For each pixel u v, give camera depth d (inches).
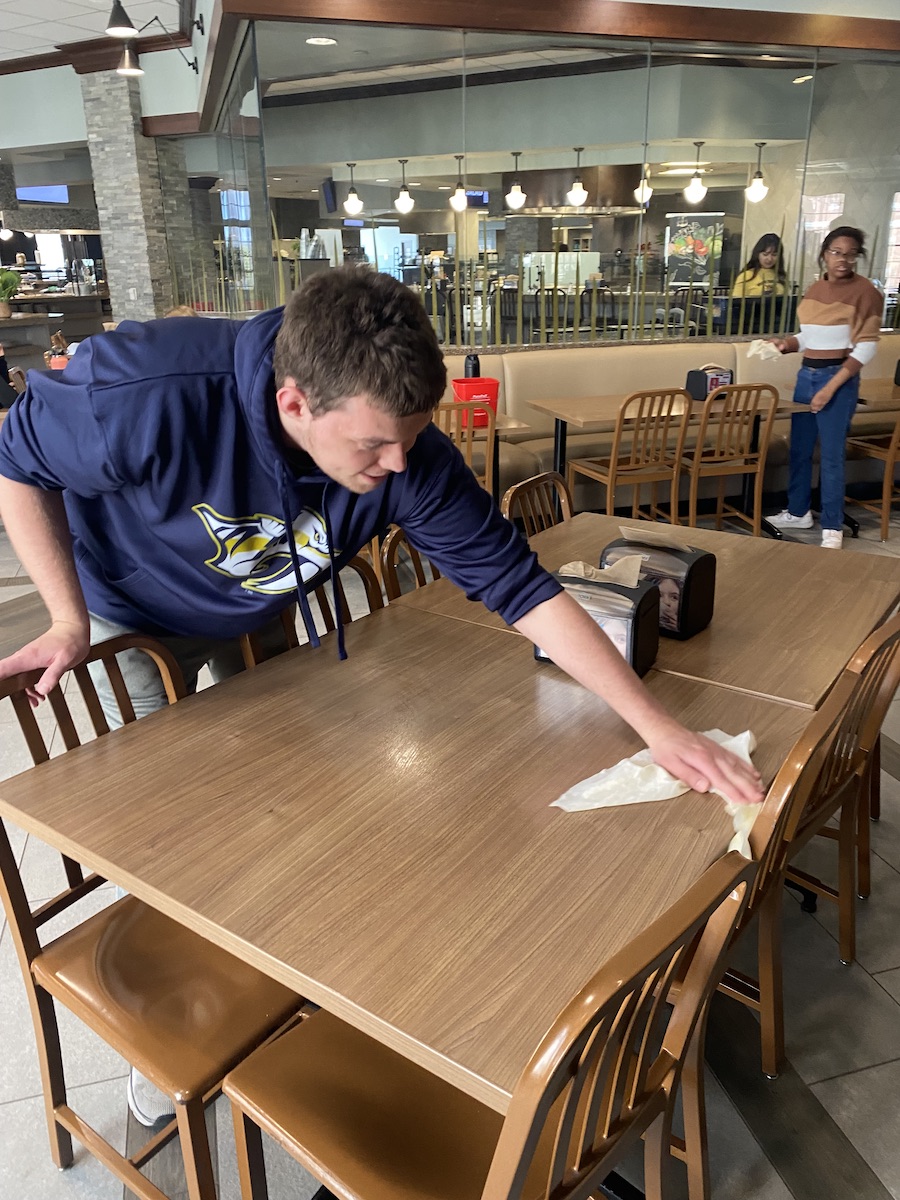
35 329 332.8
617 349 208.2
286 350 36.4
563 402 184.7
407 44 195.6
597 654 47.3
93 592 57.0
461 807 43.0
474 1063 28.7
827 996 66.2
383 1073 41.2
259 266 212.1
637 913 35.6
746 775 44.0
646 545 65.1
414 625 66.1
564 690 55.3
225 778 45.6
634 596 55.5
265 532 49.6
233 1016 44.5
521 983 32.1
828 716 42.6
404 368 34.7
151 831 41.2
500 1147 26.6
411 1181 36.1
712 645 61.6
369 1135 38.1
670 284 225.3
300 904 36.2
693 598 62.0
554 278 217.5
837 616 66.4
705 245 224.1
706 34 203.8
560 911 35.8
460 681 56.6
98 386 42.6
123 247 335.3
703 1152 47.3
